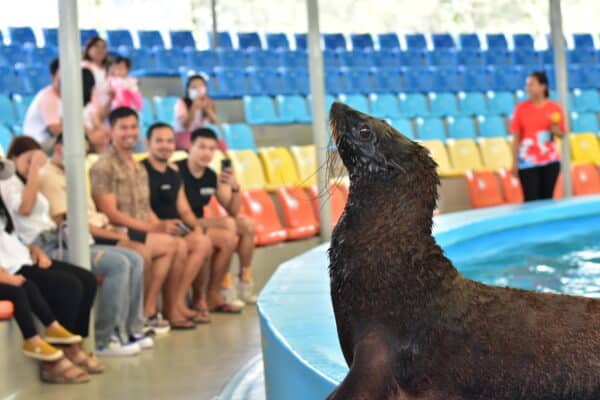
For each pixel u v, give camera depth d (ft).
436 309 5.68
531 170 29.25
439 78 47.21
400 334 5.70
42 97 22.33
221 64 44.09
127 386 15.12
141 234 19.08
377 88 45.78
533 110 29.12
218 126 33.14
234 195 22.67
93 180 19.29
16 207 16.94
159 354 17.43
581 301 5.63
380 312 5.74
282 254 25.91
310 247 27.07
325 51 47.52
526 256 21.45
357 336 5.83
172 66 42.63
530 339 5.51
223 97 40.04
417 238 5.82
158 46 44.24
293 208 27.32
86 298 16.61
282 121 38.96
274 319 10.50
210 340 18.47
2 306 14.74
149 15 45.44
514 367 5.49
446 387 5.63
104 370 16.38
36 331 15.31
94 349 17.28
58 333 15.75
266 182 31.96
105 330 17.60
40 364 15.75
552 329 5.51
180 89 38.65
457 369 5.59
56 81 22.24
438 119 41.39
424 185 5.94
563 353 5.42
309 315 10.69
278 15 50.06
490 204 33.94
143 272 18.76
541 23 55.31
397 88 46.19
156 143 20.43
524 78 48.93
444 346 5.63
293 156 33.14
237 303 21.68
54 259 17.04
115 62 26.76
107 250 17.90
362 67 48.08
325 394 8.06
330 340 9.48
